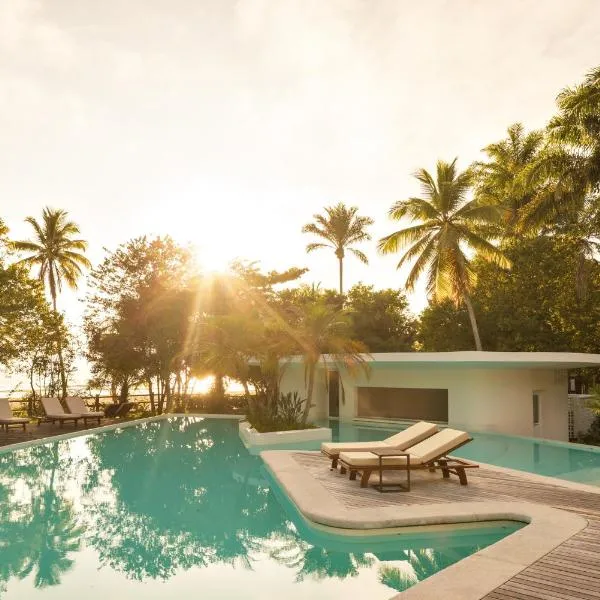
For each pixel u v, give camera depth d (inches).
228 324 797.2
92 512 406.9
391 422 958.4
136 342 1180.5
